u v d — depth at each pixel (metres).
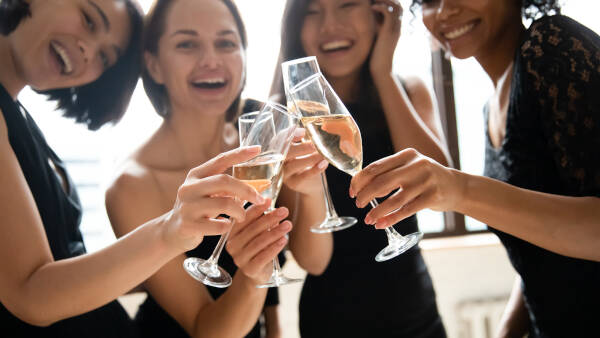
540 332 1.17
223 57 1.52
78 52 1.30
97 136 2.30
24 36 1.24
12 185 0.92
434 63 2.71
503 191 0.87
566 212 0.87
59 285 0.86
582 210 0.87
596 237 0.86
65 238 1.15
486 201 0.85
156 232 0.85
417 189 0.79
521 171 1.10
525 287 1.18
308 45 1.76
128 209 1.42
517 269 1.18
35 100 2.25
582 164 0.92
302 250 1.51
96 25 1.32
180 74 1.50
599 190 0.90
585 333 1.07
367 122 1.75
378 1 1.73
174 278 1.35
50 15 1.25
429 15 1.36
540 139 1.04
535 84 0.99
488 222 0.88
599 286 1.03
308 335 1.65
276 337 1.63
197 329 1.31
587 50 0.95
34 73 1.27
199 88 1.52
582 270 1.04
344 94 1.79
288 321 2.20
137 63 1.47
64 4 1.26
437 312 1.71
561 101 0.94
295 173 1.15
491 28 1.24
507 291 2.58
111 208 1.44
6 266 0.89
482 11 1.23
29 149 1.10
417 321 1.63
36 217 0.94
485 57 1.30
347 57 1.75
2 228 0.89
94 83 1.43
